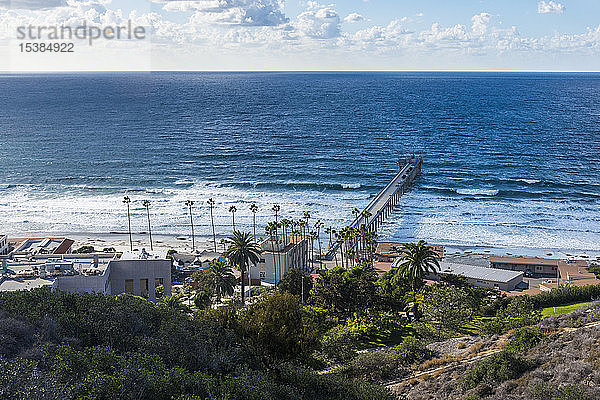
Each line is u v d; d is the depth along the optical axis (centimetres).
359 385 4350
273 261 10625
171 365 3731
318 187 19400
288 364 4347
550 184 19662
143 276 7300
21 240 10575
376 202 15462
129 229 13662
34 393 2770
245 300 9200
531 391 3694
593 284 9306
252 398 3384
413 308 7994
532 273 11462
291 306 4622
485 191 18738
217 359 3925
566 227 14550
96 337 4034
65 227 14538
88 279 6462
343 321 7638
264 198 17688
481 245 13138
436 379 4719
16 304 4422
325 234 14112
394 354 5550
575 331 4772
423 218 15412
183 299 8981
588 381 3681
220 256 11562
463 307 7062
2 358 3142
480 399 3969
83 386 2994
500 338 5616
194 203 17012
